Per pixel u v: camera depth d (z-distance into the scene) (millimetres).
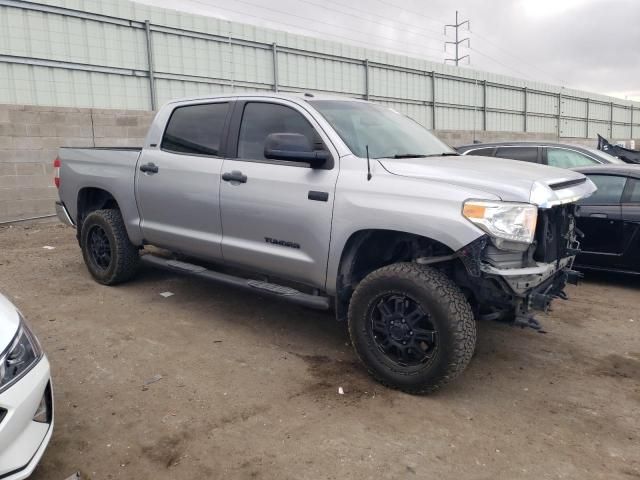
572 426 3219
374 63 21672
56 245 8016
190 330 4594
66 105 12945
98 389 3531
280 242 4078
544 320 5078
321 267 3848
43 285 5809
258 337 4480
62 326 4613
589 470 2789
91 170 5664
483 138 22547
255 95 4457
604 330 4832
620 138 43969
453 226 3201
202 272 4824
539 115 32969
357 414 3293
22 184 10055
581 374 3934
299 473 2719
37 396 2447
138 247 5570
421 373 3436
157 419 3188
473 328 3363
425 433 3104
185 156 4777
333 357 4125
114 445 2928
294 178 3955
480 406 3438
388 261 3955
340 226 3678
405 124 4758
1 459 2238
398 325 3529
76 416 3201
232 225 4379
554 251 3648
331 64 20062
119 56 13898
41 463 2758
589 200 6254
